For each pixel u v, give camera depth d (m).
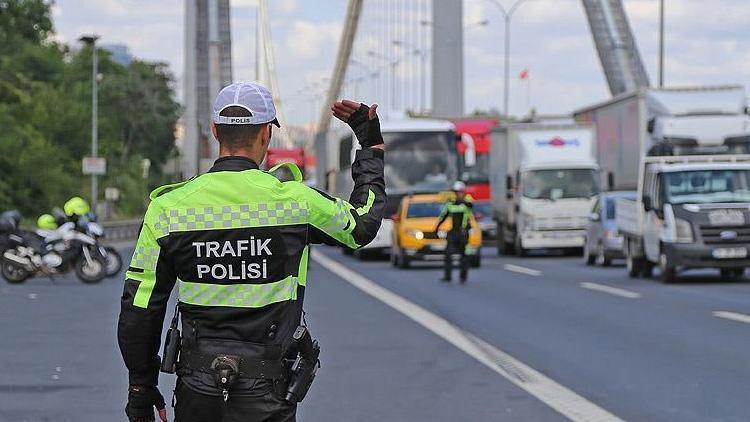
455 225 40.75
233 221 7.29
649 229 40.72
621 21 137.50
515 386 17.77
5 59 143.88
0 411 15.93
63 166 129.25
